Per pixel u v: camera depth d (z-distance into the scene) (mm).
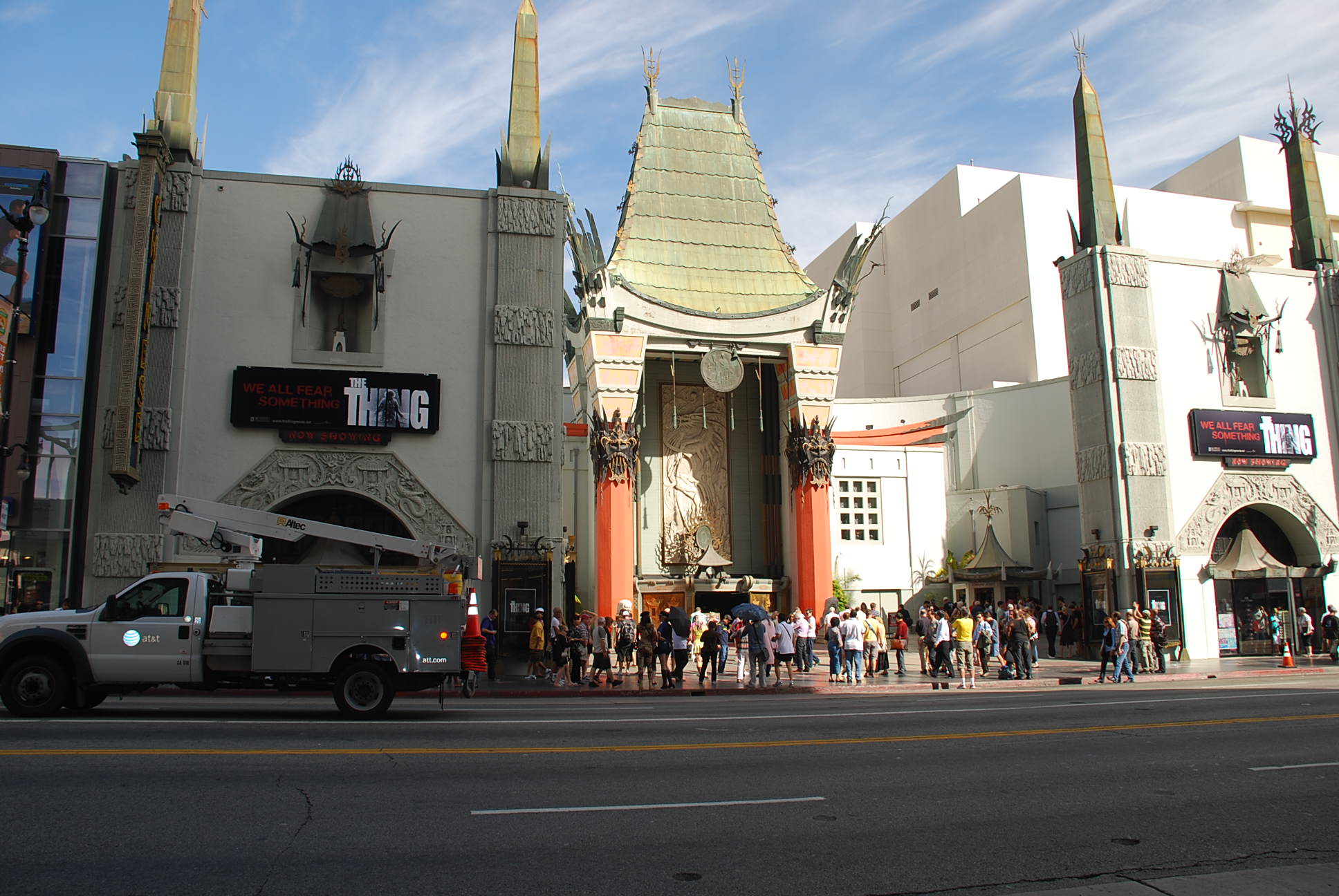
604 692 24578
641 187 50188
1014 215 59812
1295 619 40031
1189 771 11125
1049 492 52062
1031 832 8297
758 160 52406
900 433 56406
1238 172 64000
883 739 13492
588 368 47219
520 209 32000
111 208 29375
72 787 9367
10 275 28047
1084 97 41875
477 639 16906
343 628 15930
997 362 60719
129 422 27047
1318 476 41188
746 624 26719
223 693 22562
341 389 29828
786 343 47781
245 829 8031
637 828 8273
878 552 53062
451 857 7355
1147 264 40188
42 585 26953
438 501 30062
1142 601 36812
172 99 30438
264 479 29141
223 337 29453
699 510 50344
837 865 7281
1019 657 28656
